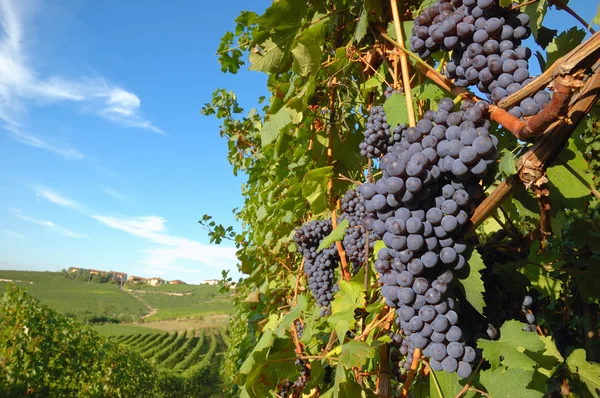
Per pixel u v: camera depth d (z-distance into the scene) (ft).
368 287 7.61
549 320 11.27
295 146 11.49
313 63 8.49
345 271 9.28
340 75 9.34
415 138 4.66
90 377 44.60
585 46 2.98
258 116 21.57
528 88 3.89
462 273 4.57
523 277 5.43
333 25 8.51
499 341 4.63
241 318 29.14
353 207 8.39
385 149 7.47
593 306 10.30
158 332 220.64
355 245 8.21
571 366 7.81
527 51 4.67
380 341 6.61
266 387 8.25
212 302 457.27
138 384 60.29
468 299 4.49
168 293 487.61
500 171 3.97
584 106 3.20
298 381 9.91
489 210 4.24
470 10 4.93
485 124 4.33
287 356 8.25
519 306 5.39
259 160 17.15
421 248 4.42
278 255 16.30
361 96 9.80
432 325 4.46
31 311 35.58
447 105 4.61
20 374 32.78
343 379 5.97
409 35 7.14
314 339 10.43
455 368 4.35
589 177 5.40
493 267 5.53
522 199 5.70
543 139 3.52
